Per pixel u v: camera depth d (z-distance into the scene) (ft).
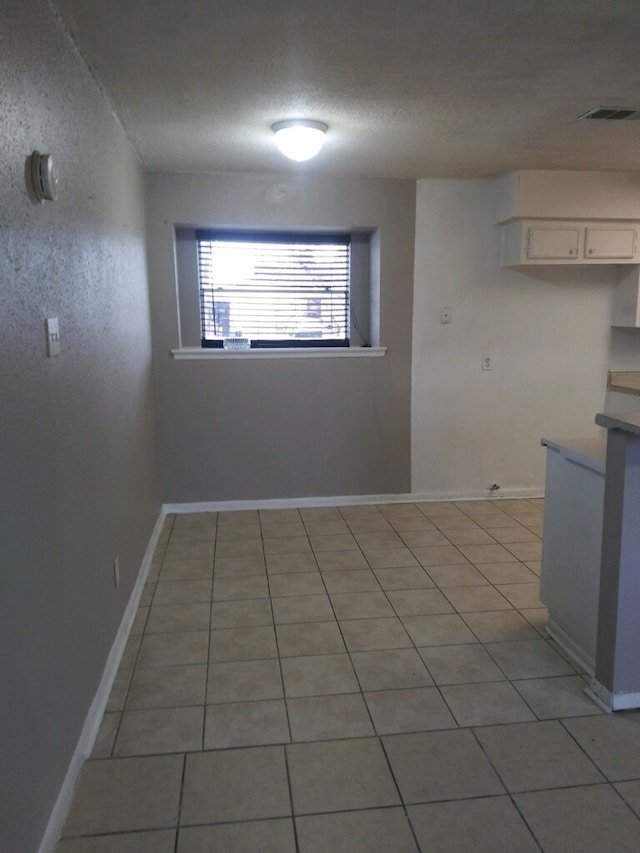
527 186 12.05
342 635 8.39
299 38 6.29
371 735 6.41
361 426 13.67
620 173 12.19
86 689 6.22
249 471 13.50
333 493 13.87
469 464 14.21
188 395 12.97
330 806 5.48
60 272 5.66
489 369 13.85
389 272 13.16
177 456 13.19
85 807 5.43
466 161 11.33
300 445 13.56
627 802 5.54
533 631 8.51
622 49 6.56
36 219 4.99
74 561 5.88
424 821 5.32
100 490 7.10
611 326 14.08
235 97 7.93
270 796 5.58
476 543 11.70
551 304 13.79
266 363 13.11
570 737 6.39
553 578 8.21
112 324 8.12
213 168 11.80
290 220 12.63
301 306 13.74
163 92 7.73
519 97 7.97
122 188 9.17
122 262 9.07
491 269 13.46
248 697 7.04
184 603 9.29
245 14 5.73
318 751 6.17
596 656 7.03
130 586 8.88
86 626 6.28
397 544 11.64
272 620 8.79
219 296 13.42
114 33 6.12
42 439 5.01
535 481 14.52
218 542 11.70
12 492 4.28
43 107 5.25
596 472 7.07
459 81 7.41
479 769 5.93
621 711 6.80
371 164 11.56
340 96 7.91
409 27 6.02
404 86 7.55
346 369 13.41
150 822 5.28
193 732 6.43
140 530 10.01
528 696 7.07
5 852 4.00
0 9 4.25
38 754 4.70
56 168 5.55
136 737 6.35
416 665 7.69
